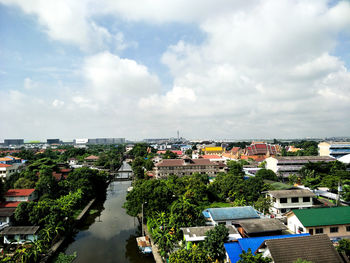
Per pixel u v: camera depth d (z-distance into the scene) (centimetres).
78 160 18325
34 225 4962
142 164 15025
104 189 10450
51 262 4269
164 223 4659
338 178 7031
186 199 5350
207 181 9050
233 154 17912
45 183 7212
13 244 4619
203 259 3152
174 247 4269
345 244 3228
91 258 4478
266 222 4188
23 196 6450
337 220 4250
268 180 8488
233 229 4134
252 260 2666
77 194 7300
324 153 13425
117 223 6425
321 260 2733
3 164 9519
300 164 10600
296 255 2739
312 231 4172
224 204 7138
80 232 5788
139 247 4747
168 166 10506
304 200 5797
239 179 7600
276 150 16238
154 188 5759
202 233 4072
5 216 5022
